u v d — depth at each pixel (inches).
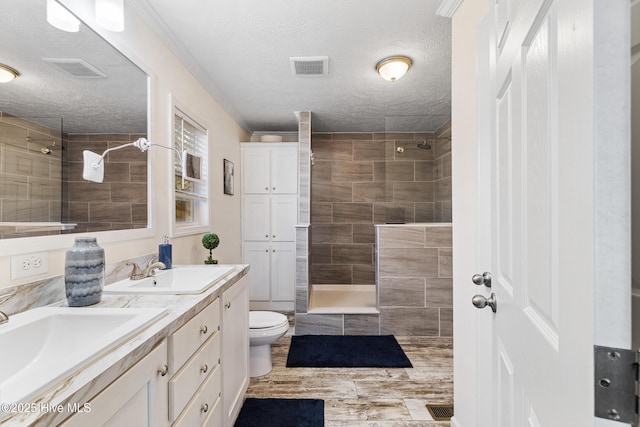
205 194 107.3
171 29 76.5
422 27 77.1
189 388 44.9
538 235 23.6
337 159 172.6
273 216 151.5
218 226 120.3
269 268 151.1
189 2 67.2
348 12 71.4
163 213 78.0
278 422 68.1
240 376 73.0
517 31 28.5
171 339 40.0
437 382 85.4
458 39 62.2
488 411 51.3
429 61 93.8
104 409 27.4
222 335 59.9
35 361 36.3
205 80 102.6
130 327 35.1
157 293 52.2
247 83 108.3
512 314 30.5
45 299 45.6
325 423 68.1
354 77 104.1
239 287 71.4
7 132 41.7
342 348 105.7
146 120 71.1
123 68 64.1
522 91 27.2
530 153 25.2
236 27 76.4
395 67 92.6
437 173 157.1
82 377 26.1
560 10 18.8
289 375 88.7
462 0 59.9
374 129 167.2
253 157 151.6
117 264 60.7
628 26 14.5
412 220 158.2
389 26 76.7
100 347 30.0
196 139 102.3
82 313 40.5
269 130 166.4
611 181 14.8
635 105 16.5
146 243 70.3
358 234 171.9
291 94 118.6
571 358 17.5
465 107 59.2
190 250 94.7
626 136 14.6
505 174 33.1
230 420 64.7
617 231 14.8
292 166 151.7
